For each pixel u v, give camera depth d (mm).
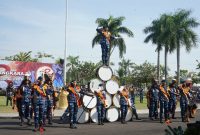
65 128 15672
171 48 49344
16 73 42094
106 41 19766
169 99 19234
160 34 49875
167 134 5961
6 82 41688
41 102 14703
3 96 46656
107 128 15812
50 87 16891
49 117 16875
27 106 16375
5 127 15789
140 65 72812
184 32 49188
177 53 49594
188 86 19766
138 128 15891
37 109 14664
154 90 19672
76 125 16938
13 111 24172
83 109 17828
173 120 19656
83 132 14375
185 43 49312
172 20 49094
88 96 17938
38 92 14719
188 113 19625
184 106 18859
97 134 13805
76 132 14359
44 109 14805
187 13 49750
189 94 19438
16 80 42094
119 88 18656
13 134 13625
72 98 15812
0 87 41500
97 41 46812
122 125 17062
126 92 18453
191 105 20422
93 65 72250
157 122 18594
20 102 16438
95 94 17875
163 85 18719
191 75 63625
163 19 50375
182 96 18938
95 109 18047
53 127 16016
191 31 49406
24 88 16453
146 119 20141
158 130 15227
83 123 17797
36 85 14844
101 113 17500
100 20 48031
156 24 51906
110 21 47938
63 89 26109
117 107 18797
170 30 48844
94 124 17453
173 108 19984
